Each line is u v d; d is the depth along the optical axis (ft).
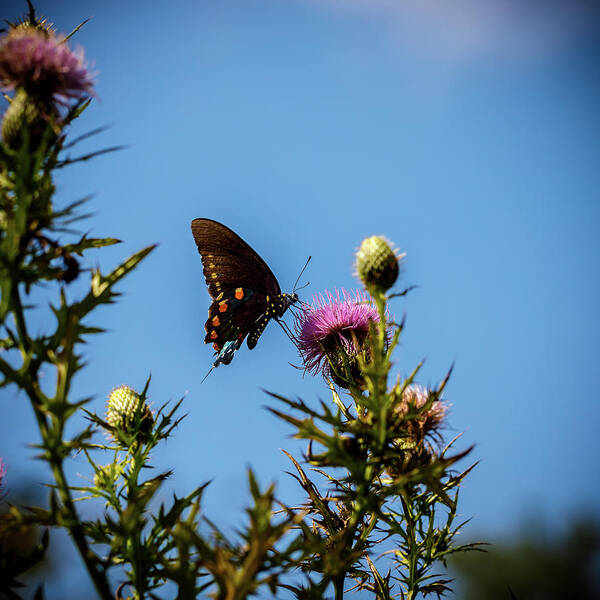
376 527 1.24
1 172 1.05
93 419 1.25
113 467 1.19
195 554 1.03
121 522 0.98
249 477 0.89
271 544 0.88
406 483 1.10
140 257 1.11
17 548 1.04
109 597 0.98
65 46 1.20
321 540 1.15
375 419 1.12
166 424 1.25
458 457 1.08
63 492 0.98
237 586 0.86
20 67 1.14
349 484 1.19
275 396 1.08
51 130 1.13
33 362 1.01
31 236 1.06
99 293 1.08
